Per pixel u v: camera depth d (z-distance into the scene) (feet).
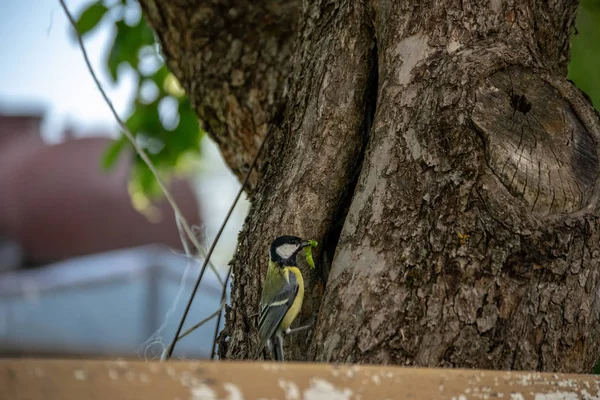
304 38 13.99
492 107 11.03
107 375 6.69
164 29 18.12
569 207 10.56
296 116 13.28
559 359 10.20
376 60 13.03
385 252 10.68
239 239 13.38
